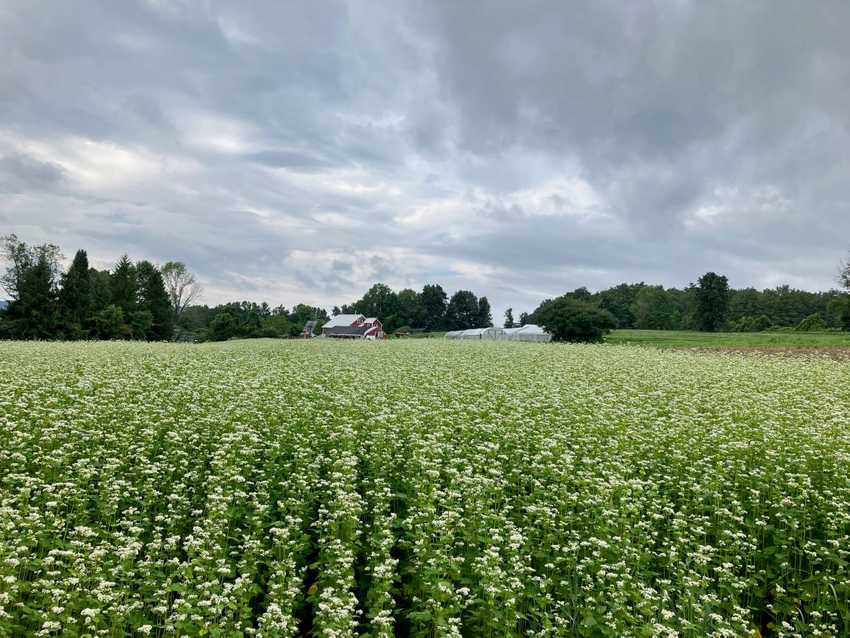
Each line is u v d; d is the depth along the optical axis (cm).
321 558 855
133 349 3253
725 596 817
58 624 607
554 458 1217
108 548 781
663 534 992
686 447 1276
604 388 2080
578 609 729
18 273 8988
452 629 643
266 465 1125
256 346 4144
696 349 4575
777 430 1384
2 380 1750
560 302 7300
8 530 771
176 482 1086
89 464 1095
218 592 715
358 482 1135
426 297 16250
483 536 863
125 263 9356
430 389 1947
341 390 1869
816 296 13600
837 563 820
